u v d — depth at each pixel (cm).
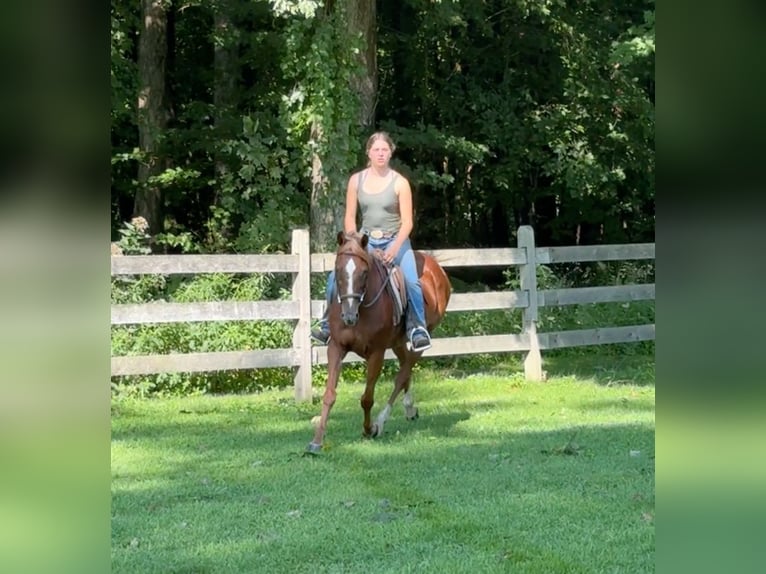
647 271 1588
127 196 1767
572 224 2095
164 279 1102
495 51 1869
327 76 1184
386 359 1099
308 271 962
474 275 1902
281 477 620
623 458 669
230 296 1084
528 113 1805
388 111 1928
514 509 538
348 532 497
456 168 1917
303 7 1109
